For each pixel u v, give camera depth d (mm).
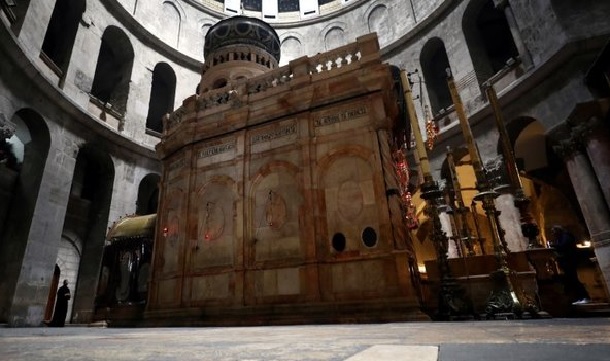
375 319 8312
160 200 14102
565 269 13070
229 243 11523
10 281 14289
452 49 22812
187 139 13523
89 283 18812
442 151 20891
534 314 6449
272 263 10586
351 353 1792
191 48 30000
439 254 8094
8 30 12812
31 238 15000
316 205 10562
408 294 8781
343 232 10117
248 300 10453
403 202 11758
